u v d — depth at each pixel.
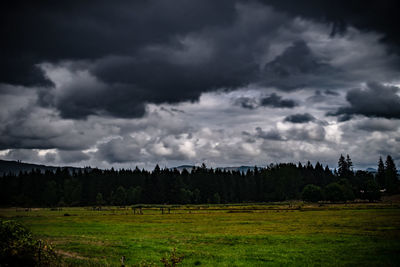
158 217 81.75
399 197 152.38
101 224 63.38
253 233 44.03
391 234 39.38
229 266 23.80
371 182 147.38
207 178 189.75
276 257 26.81
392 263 24.03
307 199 155.62
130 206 162.75
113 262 24.56
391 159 170.62
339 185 148.25
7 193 169.12
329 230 45.03
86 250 30.22
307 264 24.17
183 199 175.75
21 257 19.84
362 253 27.86
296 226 52.19
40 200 177.50
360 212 80.25
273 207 119.44
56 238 39.59
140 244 33.97
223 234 43.25
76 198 176.38
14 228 21.44
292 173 195.00
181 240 37.47
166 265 19.61
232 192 195.88
